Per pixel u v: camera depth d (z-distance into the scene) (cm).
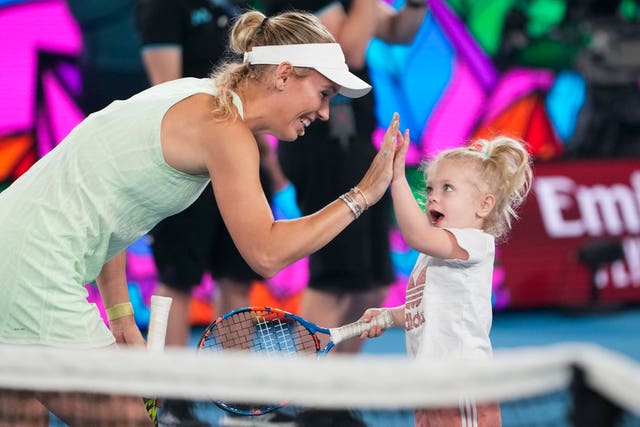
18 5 2222
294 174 1698
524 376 638
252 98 945
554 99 2595
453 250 1030
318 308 1656
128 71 2283
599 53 2609
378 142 2439
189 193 942
